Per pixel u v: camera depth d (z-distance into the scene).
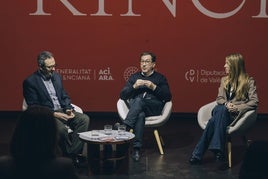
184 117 8.66
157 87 6.84
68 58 8.55
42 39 8.50
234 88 6.50
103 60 8.55
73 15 8.45
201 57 8.50
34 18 8.45
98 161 6.12
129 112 6.61
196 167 6.34
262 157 3.54
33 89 6.32
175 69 8.55
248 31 8.40
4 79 8.59
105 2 8.41
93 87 8.62
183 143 7.39
